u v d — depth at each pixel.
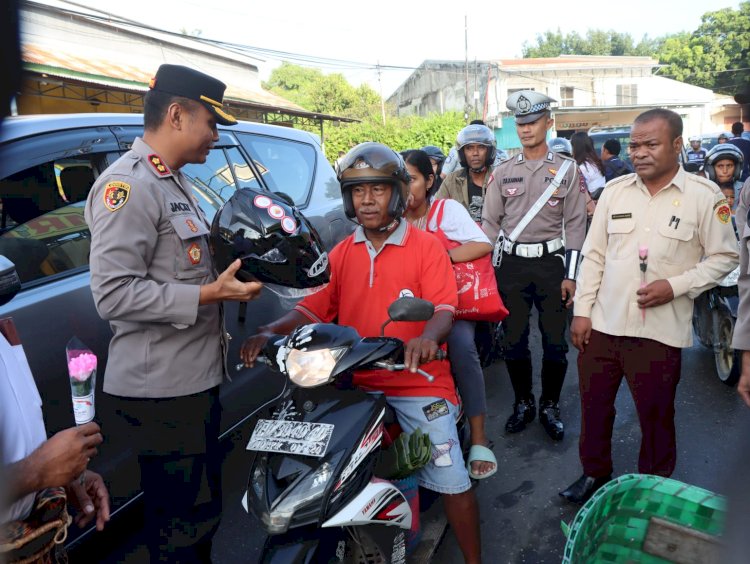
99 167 2.73
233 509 3.09
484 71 32.03
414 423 2.23
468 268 2.80
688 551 1.79
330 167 4.49
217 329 2.17
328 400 1.93
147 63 14.81
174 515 2.15
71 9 12.38
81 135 2.65
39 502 1.36
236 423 3.22
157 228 1.96
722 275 2.52
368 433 1.89
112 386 2.06
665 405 2.69
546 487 3.20
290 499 1.73
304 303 2.38
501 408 4.19
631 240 2.65
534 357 5.21
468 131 4.43
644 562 1.86
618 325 2.69
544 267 3.64
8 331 1.40
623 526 1.89
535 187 3.61
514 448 3.63
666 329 2.62
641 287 2.62
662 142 2.49
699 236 2.57
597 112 29.80
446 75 35.69
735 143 4.63
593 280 2.82
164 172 2.00
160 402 2.04
